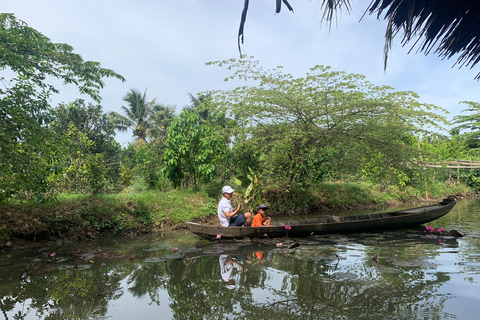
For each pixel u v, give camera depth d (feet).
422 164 40.50
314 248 19.11
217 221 31.63
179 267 16.02
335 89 34.04
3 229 21.13
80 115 71.72
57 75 23.35
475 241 20.35
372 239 21.75
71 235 24.68
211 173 35.12
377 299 10.84
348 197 49.06
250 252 18.83
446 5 6.91
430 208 30.22
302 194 43.04
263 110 36.14
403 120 36.22
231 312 10.32
